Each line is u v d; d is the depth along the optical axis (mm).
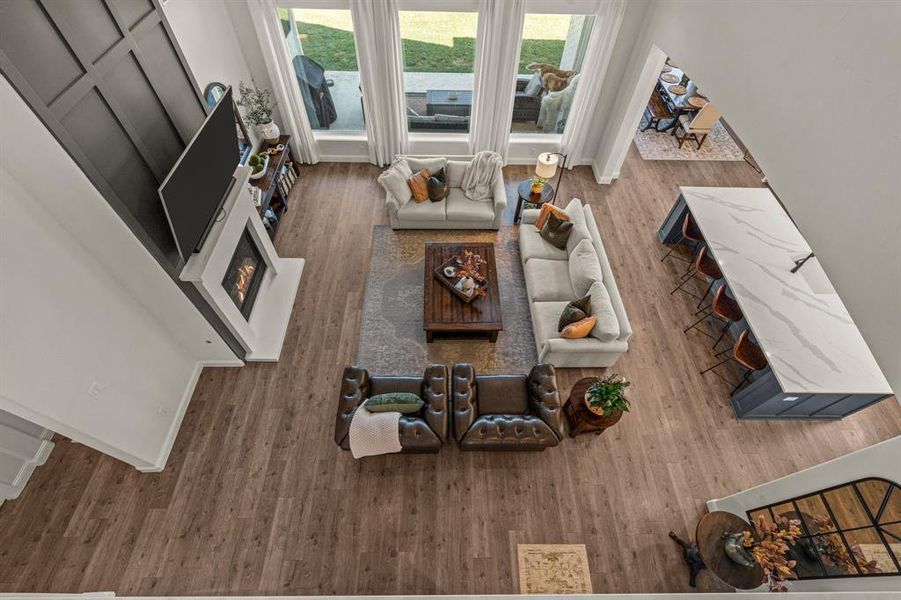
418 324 5148
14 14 2291
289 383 4633
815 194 3092
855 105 2740
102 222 2941
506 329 5152
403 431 3650
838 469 3035
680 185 6988
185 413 4383
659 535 3859
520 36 5570
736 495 3791
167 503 3857
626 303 5453
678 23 4801
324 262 5719
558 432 3848
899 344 2512
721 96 4125
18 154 2424
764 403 4270
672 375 4840
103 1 2879
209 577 3537
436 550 3721
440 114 6750
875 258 2645
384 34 5531
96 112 2861
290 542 3711
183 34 4539
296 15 5625
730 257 4773
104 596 1727
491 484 4070
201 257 3707
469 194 5953
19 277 2664
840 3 2838
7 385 2641
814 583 3119
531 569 3664
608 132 6629
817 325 4250
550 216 5340
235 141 4180
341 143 6938
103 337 3350
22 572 3508
